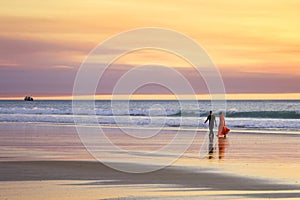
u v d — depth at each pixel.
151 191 15.56
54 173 18.92
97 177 18.20
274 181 17.52
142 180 17.64
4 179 17.59
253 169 20.47
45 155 24.59
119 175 18.62
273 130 45.16
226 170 20.16
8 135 37.56
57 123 53.59
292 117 63.94
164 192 15.44
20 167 20.48
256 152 27.12
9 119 61.00
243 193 15.32
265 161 23.11
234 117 65.31
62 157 23.84
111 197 14.55
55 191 15.38
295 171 19.91
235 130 45.16
